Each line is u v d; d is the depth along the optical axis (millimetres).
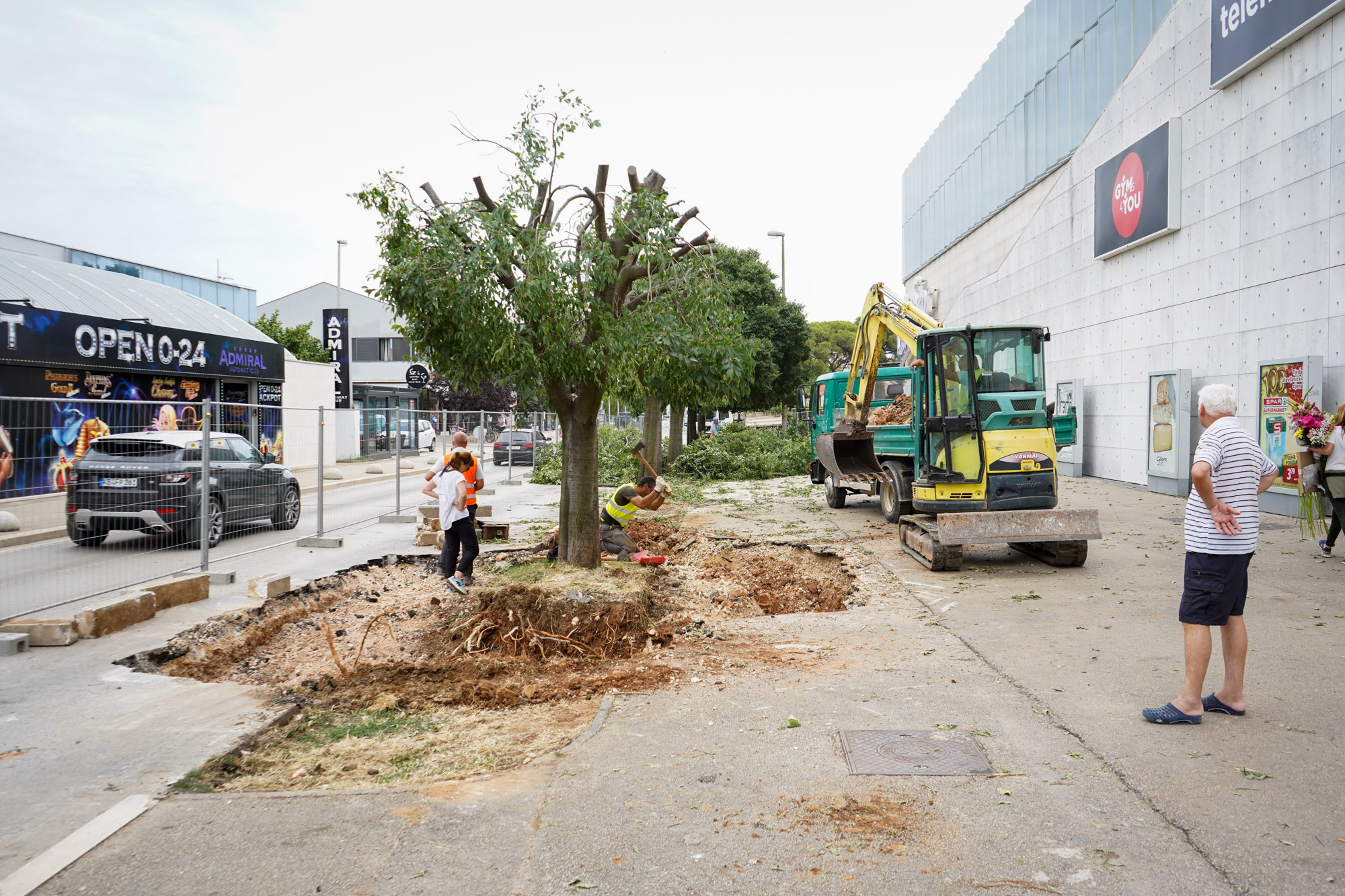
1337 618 6773
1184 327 16344
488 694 5438
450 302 7016
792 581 9867
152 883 3113
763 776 4047
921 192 43688
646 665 6062
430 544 11500
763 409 41156
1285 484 12656
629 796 3846
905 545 10938
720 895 3020
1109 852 3266
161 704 5180
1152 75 17578
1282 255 13234
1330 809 3572
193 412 10086
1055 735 4488
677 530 13266
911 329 12438
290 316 55188
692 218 8148
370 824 3584
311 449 13492
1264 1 13234
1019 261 26328
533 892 3053
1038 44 27156
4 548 6832
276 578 8086
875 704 5082
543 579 7516
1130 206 18109
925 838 3412
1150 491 17188
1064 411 21703
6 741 4551
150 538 8477
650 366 7688
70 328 17312
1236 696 4680
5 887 3057
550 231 7125
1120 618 7086
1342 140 11812
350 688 5648
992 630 6820
